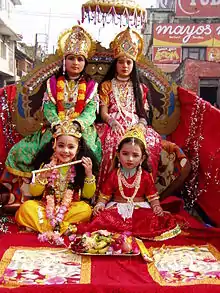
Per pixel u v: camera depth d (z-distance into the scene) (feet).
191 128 13.20
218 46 77.05
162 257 9.52
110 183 11.31
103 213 10.85
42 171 11.03
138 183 11.20
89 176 11.32
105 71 14.24
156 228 10.82
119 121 12.89
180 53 77.71
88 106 12.36
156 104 14.10
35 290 7.56
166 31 77.51
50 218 10.72
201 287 7.79
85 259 9.26
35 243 10.09
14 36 84.79
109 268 8.84
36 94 13.80
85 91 12.51
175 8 84.07
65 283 7.98
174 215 11.85
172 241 10.49
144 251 9.50
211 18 83.30
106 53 14.15
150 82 14.14
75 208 11.08
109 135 12.59
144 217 10.89
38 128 13.80
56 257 9.32
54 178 11.39
